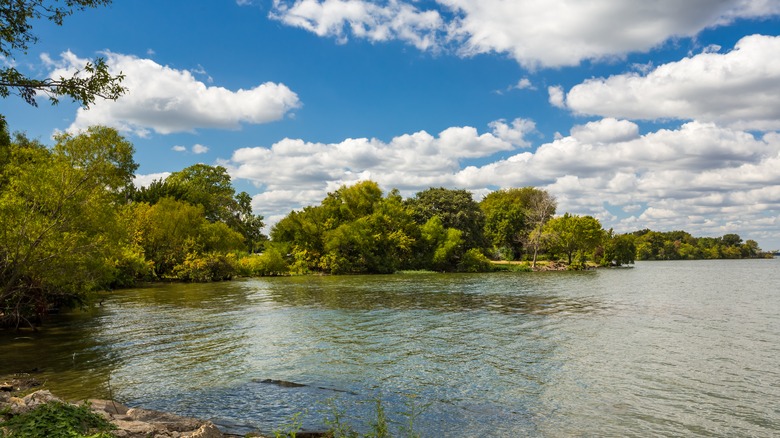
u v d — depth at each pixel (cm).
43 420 721
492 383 1321
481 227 9562
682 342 1888
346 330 2164
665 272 8294
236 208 10062
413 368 1484
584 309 2908
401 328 2217
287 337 1997
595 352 1706
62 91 1153
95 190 2205
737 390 1255
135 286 4794
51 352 1717
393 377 1380
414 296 3716
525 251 10575
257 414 1069
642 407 1127
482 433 966
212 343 1875
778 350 1739
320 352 1709
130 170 3516
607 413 1085
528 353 1694
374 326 2273
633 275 7031
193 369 1473
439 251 7675
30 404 853
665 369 1473
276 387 1280
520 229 10656
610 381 1339
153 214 5622
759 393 1231
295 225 7538
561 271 8175
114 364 1538
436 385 1301
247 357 1636
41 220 1970
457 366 1508
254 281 5556
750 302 3322
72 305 2639
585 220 8900
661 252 19225
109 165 2298
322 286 4744
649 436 956
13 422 721
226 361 1578
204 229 6041
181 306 3080
